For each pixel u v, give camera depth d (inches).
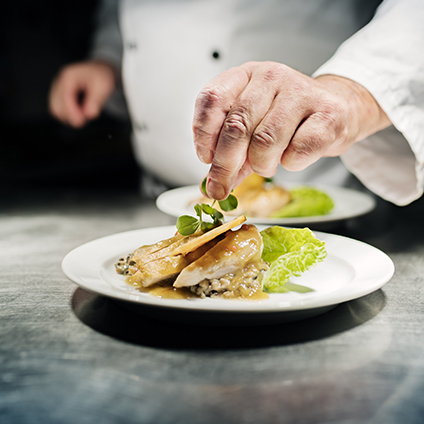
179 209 27.9
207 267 17.9
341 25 39.2
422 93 23.0
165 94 40.3
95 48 52.5
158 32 39.6
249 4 37.3
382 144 29.2
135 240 22.5
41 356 15.4
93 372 14.6
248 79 19.2
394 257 23.2
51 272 21.8
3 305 18.5
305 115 18.6
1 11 68.2
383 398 13.7
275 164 18.4
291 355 15.3
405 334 16.3
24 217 32.1
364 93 22.6
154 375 14.5
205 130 18.1
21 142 59.6
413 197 28.0
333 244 21.7
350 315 17.5
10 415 13.3
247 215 28.8
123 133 65.3
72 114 44.1
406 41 23.2
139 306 16.3
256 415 13.2
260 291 18.1
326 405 13.5
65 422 13.1
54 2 70.0
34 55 71.6
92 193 41.9
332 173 42.0
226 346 15.7
